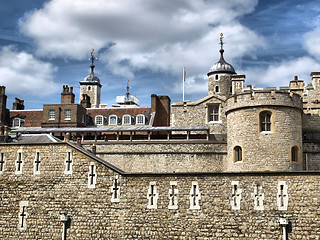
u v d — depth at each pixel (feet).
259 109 105.91
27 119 169.58
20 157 90.07
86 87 248.93
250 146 105.29
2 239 86.74
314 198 75.97
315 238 74.59
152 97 159.94
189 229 79.05
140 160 122.52
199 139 125.59
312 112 125.08
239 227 77.51
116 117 161.58
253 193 78.23
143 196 81.97
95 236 82.69
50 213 85.87
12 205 88.02
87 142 126.52
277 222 76.33
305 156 115.55
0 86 170.40
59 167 87.61
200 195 79.92
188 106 138.92
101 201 83.87
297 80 145.79
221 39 174.40
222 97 136.67
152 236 80.12
